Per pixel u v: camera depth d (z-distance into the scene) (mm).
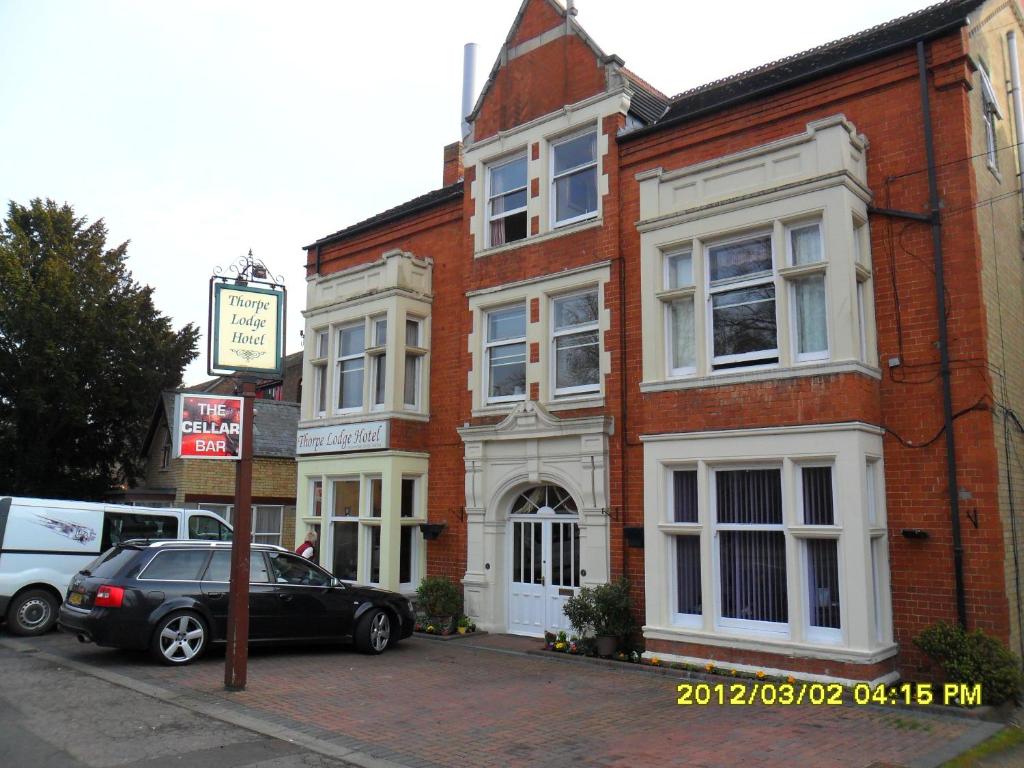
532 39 15164
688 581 11398
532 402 13758
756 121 12133
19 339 24922
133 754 6875
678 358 11953
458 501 15125
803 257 10797
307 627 11727
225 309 9789
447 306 16047
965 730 7934
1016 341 11406
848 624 9609
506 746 7324
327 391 17109
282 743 7293
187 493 23531
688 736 7676
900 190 10711
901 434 10266
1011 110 12906
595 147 14133
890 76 10945
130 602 10656
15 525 14047
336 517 16500
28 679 9945
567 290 13938
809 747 7301
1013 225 12102
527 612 13930
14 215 28234
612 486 12766
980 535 9516
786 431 10344
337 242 18594
